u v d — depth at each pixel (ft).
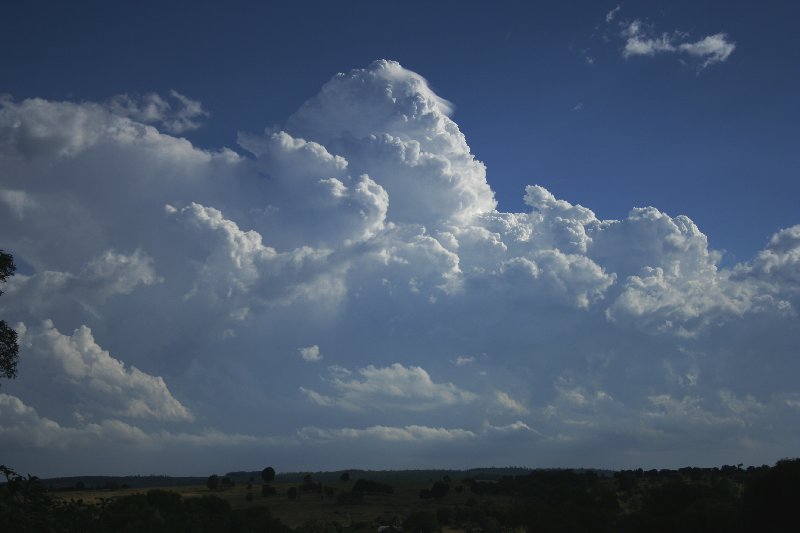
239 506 587.27
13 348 134.21
